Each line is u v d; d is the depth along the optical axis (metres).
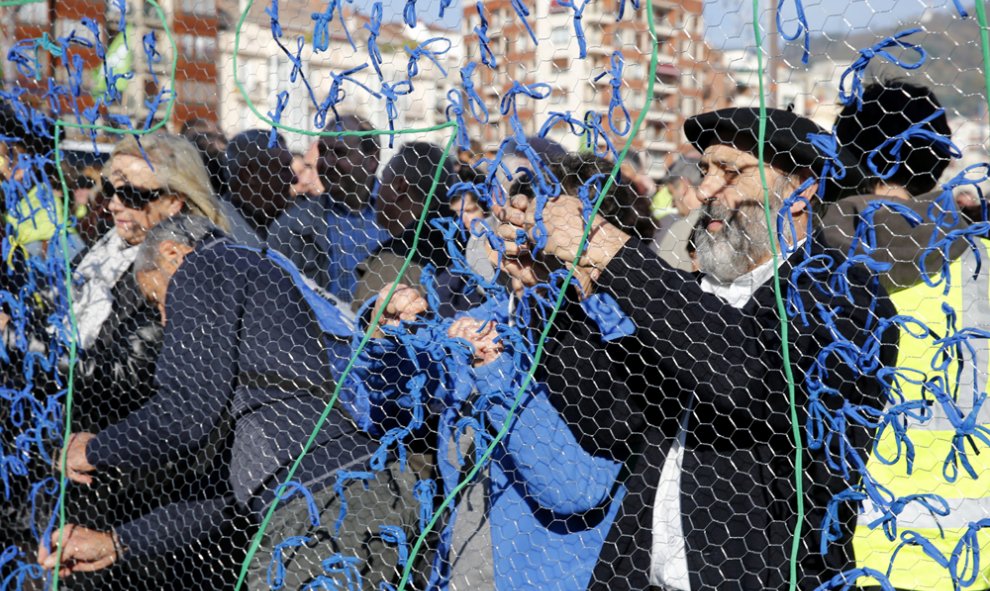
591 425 1.65
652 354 1.61
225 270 1.98
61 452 2.29
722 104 1.56
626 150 1.47
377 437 1.95
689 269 1.77
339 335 1.95
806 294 1.46
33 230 2.49
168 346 1.99
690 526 1.58
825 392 1.43
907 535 1.42
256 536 1.83
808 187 1.39
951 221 1.34
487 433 1.70
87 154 2.47
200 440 1.97
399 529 1.76
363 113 1.98
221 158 2.26
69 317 2.36
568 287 1.69
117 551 2.15
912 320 1.36
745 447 1.55
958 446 1.36
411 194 1.91
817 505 1.51
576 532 1.72
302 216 2.05
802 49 1.39
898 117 1.55
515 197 1.64
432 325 1.74
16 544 2.46
